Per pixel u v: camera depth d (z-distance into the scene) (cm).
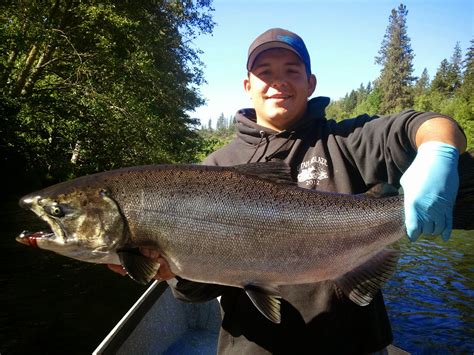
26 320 221
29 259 319
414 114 79
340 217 86
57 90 577
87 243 90
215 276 86
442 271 321
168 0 678
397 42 2767
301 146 94
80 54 539
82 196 90
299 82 97
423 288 285
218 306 174
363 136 86
